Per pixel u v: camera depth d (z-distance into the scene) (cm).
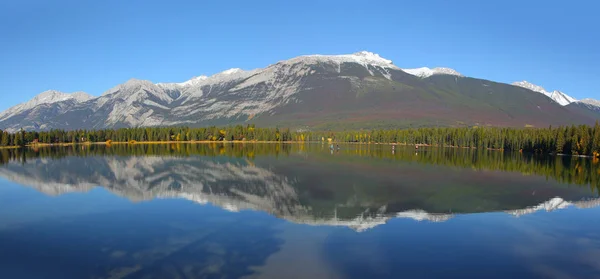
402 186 6088
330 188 5856
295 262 2697
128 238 3241
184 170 8200
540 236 3369
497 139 18288
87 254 2864
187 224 3672
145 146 19762
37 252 2919
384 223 3762
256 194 5316
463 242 3175
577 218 4025
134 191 5538
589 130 13638
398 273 2530
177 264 2661
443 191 5628
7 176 7256
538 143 15475
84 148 17738
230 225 3628
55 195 5219
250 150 15750
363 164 9625
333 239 3212
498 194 5434
